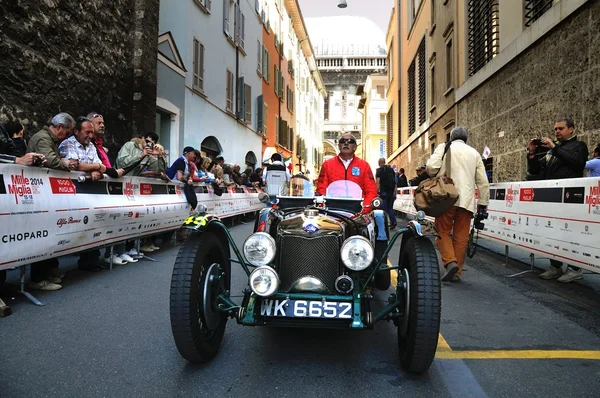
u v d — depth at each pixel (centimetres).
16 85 694
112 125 998
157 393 256
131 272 574
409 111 2508
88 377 275
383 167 1135
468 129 1278
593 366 301
